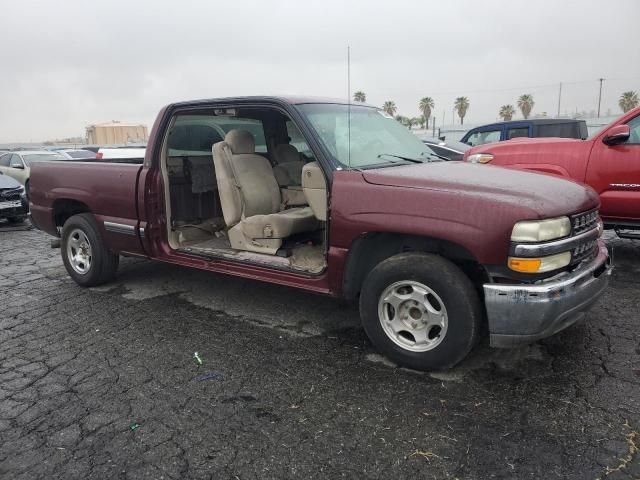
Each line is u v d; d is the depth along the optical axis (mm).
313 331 4184
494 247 2988
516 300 2961
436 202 3166
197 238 5047
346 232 3488
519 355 3633
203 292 5215
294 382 3363
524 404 3027
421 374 3414
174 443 2750
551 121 12227
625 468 2461
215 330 4246
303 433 2814
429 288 3266
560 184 3475
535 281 2998
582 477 2416
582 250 3266
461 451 2627
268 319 4461
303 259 4148
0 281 5930
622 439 2676
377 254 3678
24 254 7551
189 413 3029
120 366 3641
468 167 3896
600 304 4562
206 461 2604
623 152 5527
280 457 2621
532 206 2961
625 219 5652
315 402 3117
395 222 3271
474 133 13156
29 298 5203
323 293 3758
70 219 5387
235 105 4219
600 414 2900
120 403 3152
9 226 10672
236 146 4582
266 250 4301
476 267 3379
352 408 3041
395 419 2920
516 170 3861
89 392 3289
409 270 3299
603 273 3430
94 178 5023
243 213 4531
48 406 3131
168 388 3322
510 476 2438
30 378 3490
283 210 4883
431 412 2977
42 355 3850
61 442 2773
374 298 3490
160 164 4641
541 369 3430
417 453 2623
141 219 4707
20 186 10664
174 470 2541
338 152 3777
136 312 4699
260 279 4113
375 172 3502
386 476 2467
